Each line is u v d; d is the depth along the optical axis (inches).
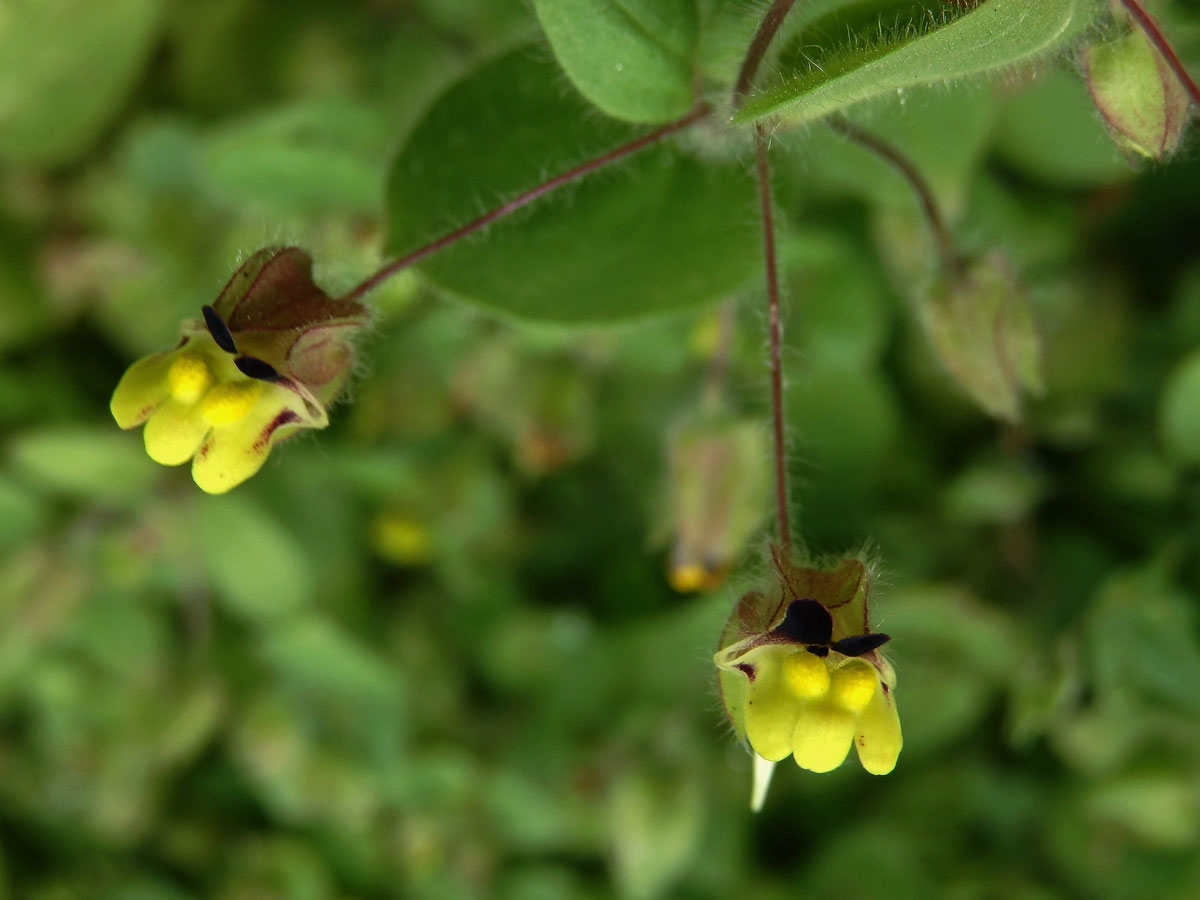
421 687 7.6
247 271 4.9
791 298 6.4
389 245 5.3
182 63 7.0
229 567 7.2
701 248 5.3
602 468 7.2
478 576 7.5
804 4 5.0
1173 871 6.8
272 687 7.7
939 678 6.8
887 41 4.6
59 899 8.4
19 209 7.0
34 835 8.6
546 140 5.3
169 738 7.6
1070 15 4.4
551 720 7.5
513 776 7.5
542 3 4.9
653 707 7.2
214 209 6.8
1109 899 7.0
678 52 5.0
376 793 7.8
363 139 6.2
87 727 7.8
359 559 7.5
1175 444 6.4
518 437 6.8
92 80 6.7
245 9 6.9
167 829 8.4
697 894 7.6
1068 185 6.5
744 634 4.8
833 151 5.8
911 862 7.3
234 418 4.7
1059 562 6.6
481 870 7.9
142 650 7.6
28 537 7.3
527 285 5.3
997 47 4.5
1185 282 6.5
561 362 6.6
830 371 6.5
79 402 7.3
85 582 7.3
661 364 6.7
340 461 7.0
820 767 4.6
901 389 6.7
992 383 5.6
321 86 6.9
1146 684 6.4
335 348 4.9
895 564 6.6
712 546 6.0
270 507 7.2
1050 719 6.6
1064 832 7.0
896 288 6.4
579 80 5.0
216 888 8.3
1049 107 6.2
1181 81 4.6
